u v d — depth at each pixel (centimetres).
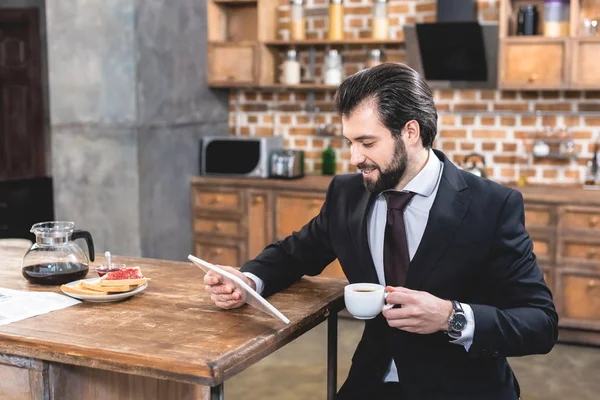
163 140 489
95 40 470
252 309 187
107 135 475
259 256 211
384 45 509
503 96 484
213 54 526
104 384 174
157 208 486
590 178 464
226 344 158
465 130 496
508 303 186
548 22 442
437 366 187
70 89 483
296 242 212
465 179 192
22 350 163
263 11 509
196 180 514
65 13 478
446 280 186
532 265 185
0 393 172
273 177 500
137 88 462
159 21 478
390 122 175
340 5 495
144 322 175
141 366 150
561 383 374
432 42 459
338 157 532
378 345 197
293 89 539
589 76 429
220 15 539
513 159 487
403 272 191
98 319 177
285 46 537
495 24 443
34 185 612
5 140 663
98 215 485
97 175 482
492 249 185
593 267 417
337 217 204
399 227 190
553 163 478
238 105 559
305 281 219
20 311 183
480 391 187
